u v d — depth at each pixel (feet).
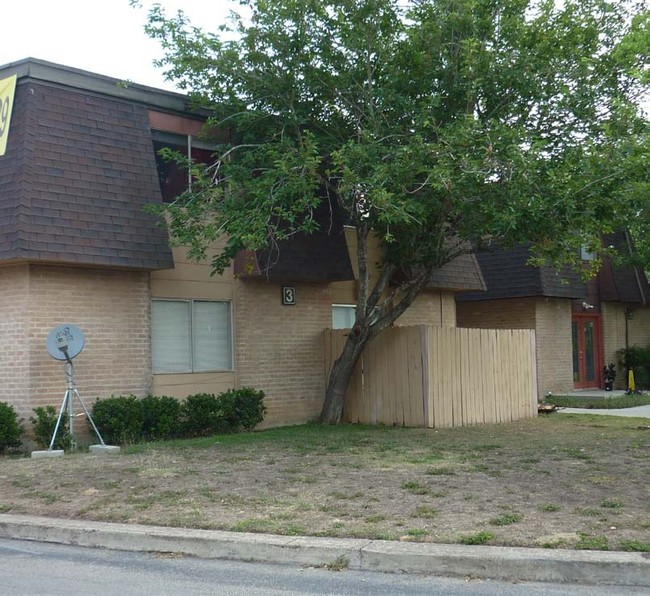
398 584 22.31
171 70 50.31
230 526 26.76
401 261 53.52
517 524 26.11
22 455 42.50
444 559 23.15
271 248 51.60
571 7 49.32
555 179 42.42
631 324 96.43
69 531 27.37
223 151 51.21
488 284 82.17
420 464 37.47
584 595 21.18
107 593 21.75
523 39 48.93
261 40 49.37
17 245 42.04
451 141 44.37
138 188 48.32
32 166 43.91
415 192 47.24
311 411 58.49
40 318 44.39
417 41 48.98
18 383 44.29
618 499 29.48
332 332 59.11
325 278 56.49
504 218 42.52
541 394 80.38
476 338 57.36
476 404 56.75
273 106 50.72
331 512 28.22
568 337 84.58
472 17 48.19
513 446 43.52
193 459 39.45
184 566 24.40
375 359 56.29
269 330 56.29
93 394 46.44
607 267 91.40
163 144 51.90
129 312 48.39
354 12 48.32
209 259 53.21
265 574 23.43
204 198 47.39
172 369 51.26
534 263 52.54
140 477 34.81
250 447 43.57
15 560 25.36
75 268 46.01
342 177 47.11
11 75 45.75
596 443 44.60
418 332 53.98
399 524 26.43
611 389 88.48
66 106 46.52
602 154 43.42
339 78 50.08
